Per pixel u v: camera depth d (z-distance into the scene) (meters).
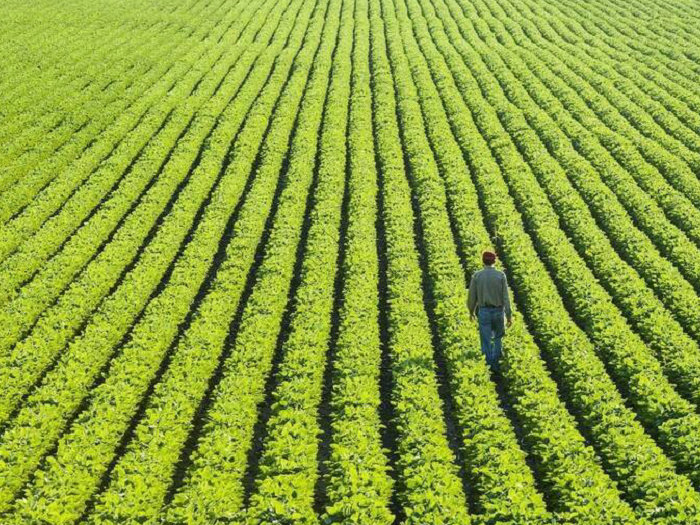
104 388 14.09
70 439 12.43
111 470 12.54
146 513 10.50
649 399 12.91
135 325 17.09
